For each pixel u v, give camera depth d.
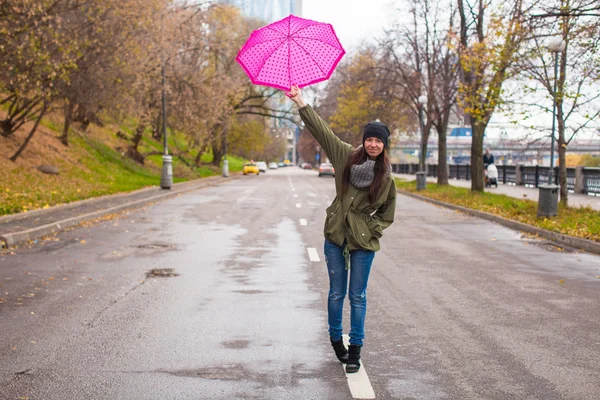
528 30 18.34
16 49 19.73
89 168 33.50
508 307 7.68
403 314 7.30
